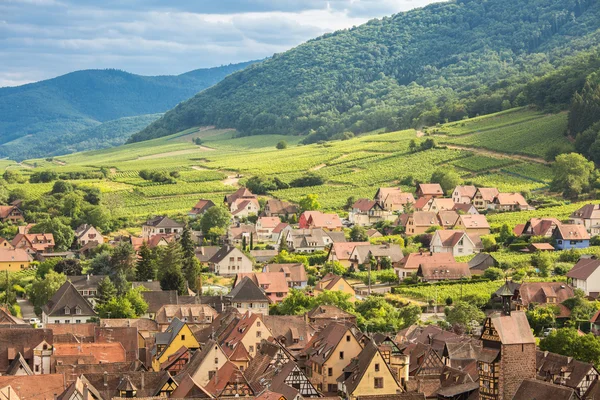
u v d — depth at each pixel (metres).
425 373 186.12
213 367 183.62
